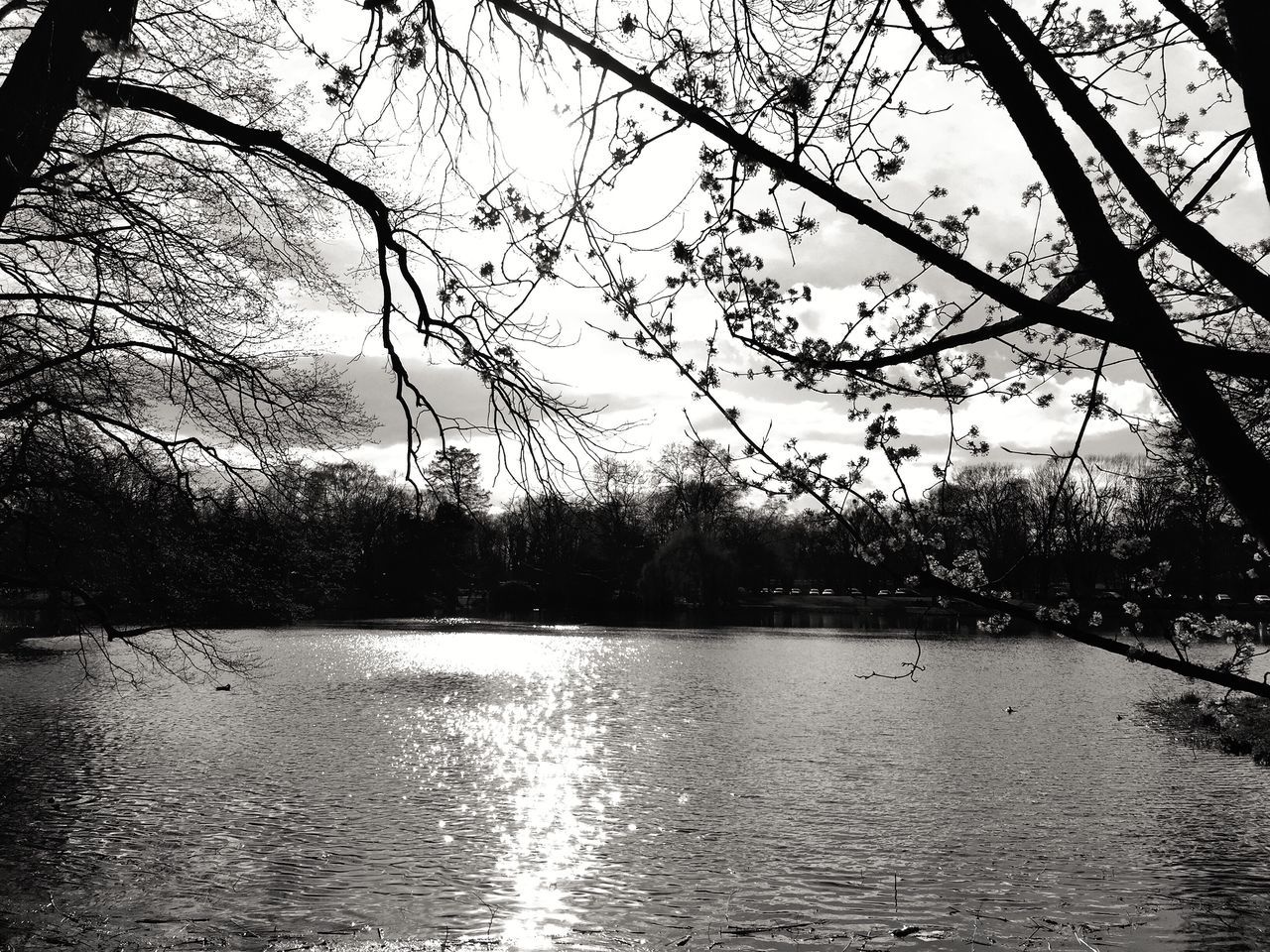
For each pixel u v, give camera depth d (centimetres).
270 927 1176
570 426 729
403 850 1495
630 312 411
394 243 751
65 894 1270
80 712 2683
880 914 1245
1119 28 432
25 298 1181
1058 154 255
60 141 893
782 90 414
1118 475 496
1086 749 2355
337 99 650
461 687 3488
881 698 3297
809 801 1825
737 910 1258
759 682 3759
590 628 6756
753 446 378
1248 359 239
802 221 442
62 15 696
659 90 305
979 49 261
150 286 1202
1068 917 1236
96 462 1353
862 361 365
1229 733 2369
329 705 2966
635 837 1583
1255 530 245
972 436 413
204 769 2022
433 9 609
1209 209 495
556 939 1156
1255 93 234
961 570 404
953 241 461
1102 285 252
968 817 1714
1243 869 1431
